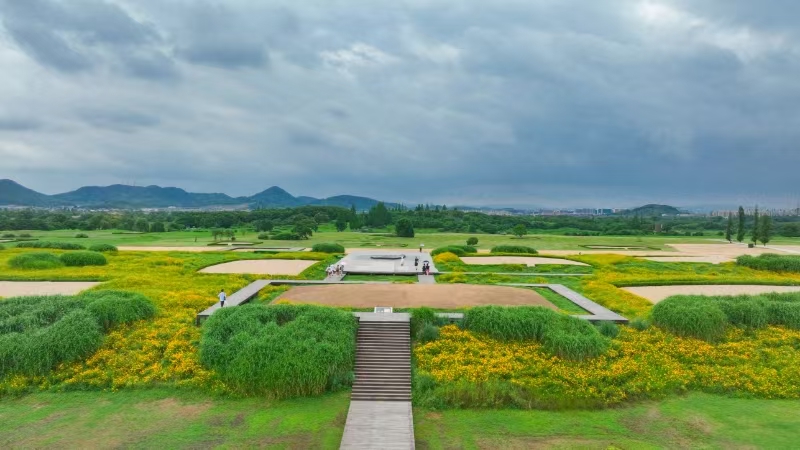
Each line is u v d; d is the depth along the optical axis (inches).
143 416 1038.4
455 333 1378.0
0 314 1378.0
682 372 1242.6
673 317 1432.1
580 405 1101.7
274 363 1146.0
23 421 1014.4
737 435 990.4
